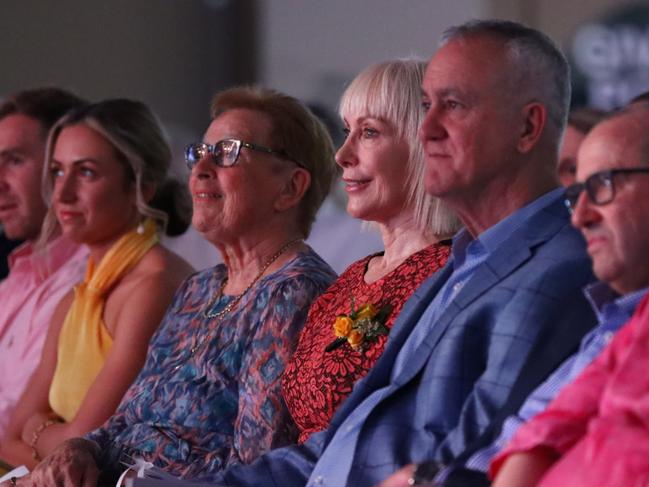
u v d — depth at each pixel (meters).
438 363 5.47
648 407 4.23
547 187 5.74
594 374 4.57
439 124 5.70
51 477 7.12
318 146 7.67
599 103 13.63
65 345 8.76
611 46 13.61
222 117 7.56
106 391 8.21
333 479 5.67
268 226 7.52
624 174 4.58
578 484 4.30
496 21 5.78
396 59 6.90
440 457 5.18
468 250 5.82
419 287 6.15
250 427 6.84
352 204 6.86
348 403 5.99
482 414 5.16
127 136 8.85
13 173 10.04
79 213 8.84
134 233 8.88
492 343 5.29
